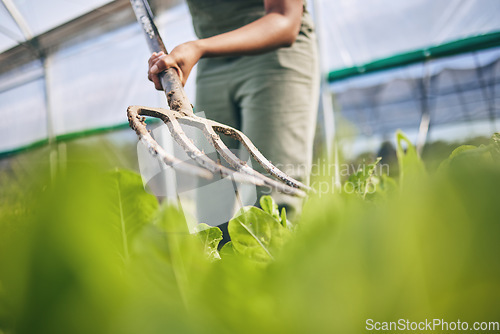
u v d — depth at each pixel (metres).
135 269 0.07
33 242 0.06
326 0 5.32
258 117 1.12
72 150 0.07
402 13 5.17
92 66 6.29
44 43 5.88
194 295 0.07
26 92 6.64
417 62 5.15
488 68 4.91
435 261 0.06
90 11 5.32
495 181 0.06
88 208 0.06
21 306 0.07
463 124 5.14
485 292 0.06
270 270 0.07
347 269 0.07
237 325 0.07
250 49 0.84
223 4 1.22
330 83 5.70
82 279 0.06
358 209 0.07
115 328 0.07
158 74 0.68
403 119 5.58
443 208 0.06
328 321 0.07
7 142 6.95
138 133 0.41
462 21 4.93
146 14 0.82
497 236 0.06
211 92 1.25
